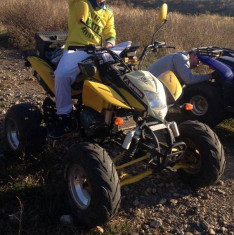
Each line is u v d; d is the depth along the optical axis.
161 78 4.57
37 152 4.88
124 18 12.83
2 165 4.82
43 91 7.87
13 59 10.76
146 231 3.78
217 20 15.49
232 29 13.02
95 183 3.50
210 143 4.15
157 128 3.90
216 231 3.82
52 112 5.16
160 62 6.28
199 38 11.28
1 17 14.54
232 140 5.88
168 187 4.52
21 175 4.57
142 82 3.96
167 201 4.27
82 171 3.71
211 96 5.93
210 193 4.45
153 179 4.68
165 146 3.95
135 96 3.95
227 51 6.52
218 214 4.07
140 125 3.93
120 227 3.74
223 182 4.69
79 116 4.58
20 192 4.23
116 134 4.18
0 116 6.36
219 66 5.98
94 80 4.29
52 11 13.36
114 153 5.21
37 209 3.97
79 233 3.66
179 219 3.98
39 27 12.36
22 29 12.59
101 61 4.21
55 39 5.40
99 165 3.55
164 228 3.83
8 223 3.75
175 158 3.95
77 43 4.82
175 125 4.06
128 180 3.93
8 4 14.72
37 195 4.18
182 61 6.09
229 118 6.44
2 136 5.60
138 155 4.20
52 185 4.32
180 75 6.09
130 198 4.31
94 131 4.28
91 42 4.87
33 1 14.45
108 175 3.54
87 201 3.77
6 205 4.01
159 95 3.94
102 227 3.76
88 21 4.79
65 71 4.44
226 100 5.88
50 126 4.94
